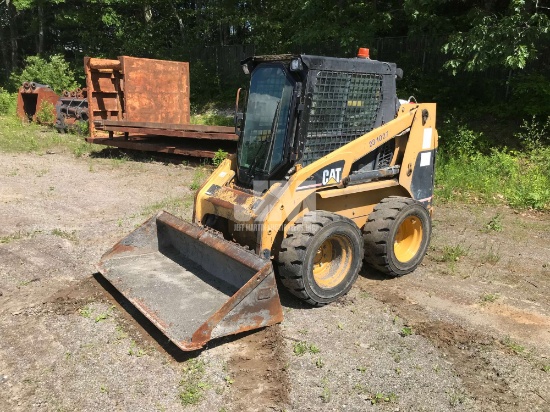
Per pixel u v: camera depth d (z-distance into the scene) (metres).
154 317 4.14
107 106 13.83
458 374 3.83
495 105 12.64
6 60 30.19
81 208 7.93
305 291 4.53
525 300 5.12
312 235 4.43
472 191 9.17
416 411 3.41
